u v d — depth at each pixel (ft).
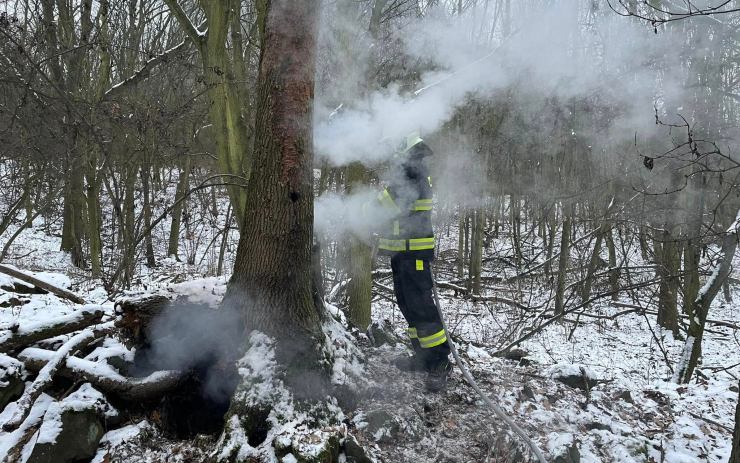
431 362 11.90
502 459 9.88
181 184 46.34
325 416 9.86
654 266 31.71
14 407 10.04
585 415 12.32
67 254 49.93
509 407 11.87
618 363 28.68
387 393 11.34
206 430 10.51
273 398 9.53
